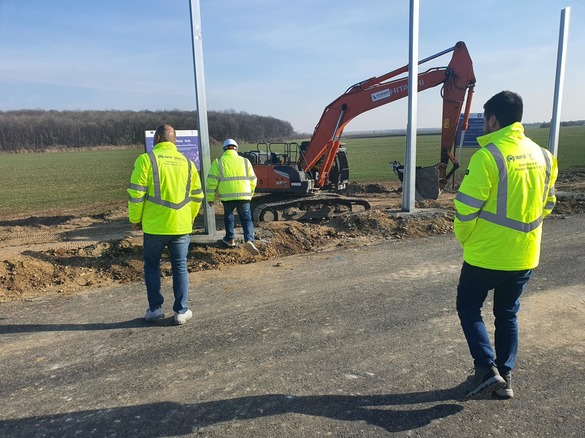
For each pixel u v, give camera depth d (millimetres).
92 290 5949
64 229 10570
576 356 3916
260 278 6285
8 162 44250
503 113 3100
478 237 3105
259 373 3701
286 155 11820
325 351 4059
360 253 7539
